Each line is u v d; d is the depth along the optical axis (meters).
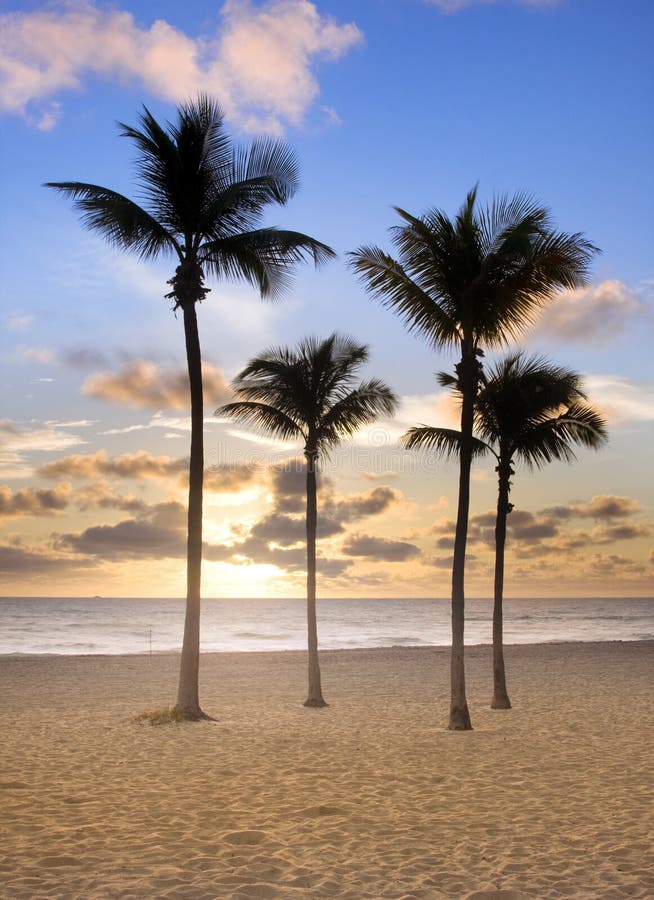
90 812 7.73
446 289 14.07
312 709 16.50
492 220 13.80
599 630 66.50
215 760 10.61
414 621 88.94
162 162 14.82
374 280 14.32
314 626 17.33
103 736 12.60
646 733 12.97
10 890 5.43
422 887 5.60
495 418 16.50
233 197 14.44
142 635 55.78
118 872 5.86
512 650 35.78
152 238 14.88
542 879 5.76
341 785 9.05
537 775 9.59
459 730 13.30
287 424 18.09
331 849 6.54
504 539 16.75
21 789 8.78
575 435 16.42
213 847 6.56
